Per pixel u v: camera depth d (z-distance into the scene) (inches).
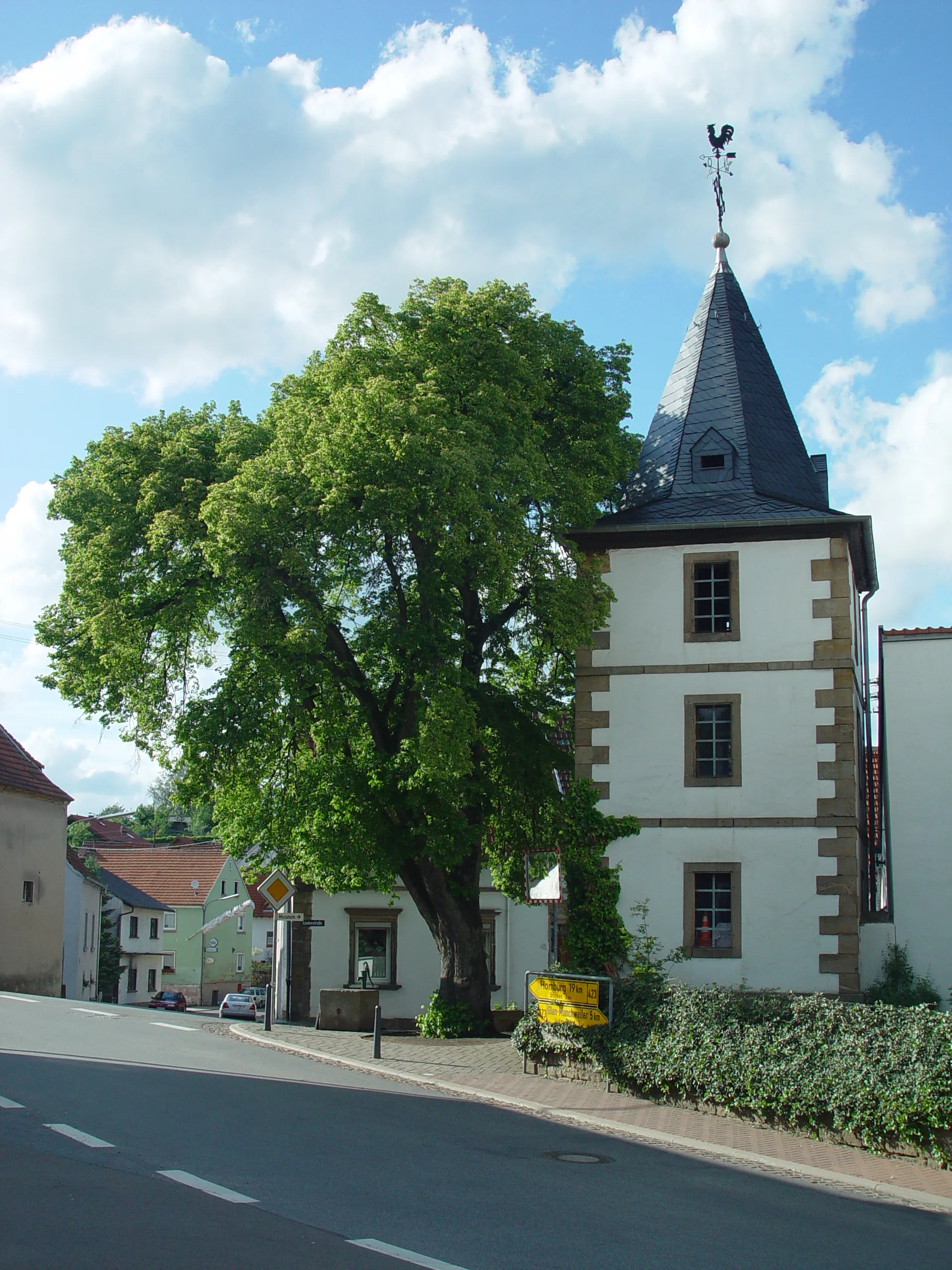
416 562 919.0
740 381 1028.5
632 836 907.4
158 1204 356.8
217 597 950.4
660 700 922.1
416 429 849.5
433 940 1342.3
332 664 940.0
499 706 1023.6
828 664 903.7
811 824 886.4
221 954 3036.4
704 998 662.5
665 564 941.8
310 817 957.8
